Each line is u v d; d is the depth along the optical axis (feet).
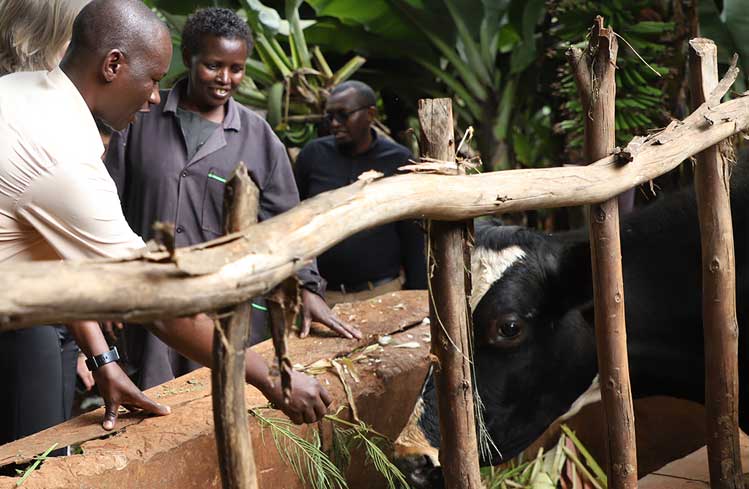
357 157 16.21
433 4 21.17
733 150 9.89
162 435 9.12
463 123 22.81
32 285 4.13
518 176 7.64
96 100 8.59
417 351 11.96
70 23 10.12
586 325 10.88
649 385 11.80
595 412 13.33
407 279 16.19
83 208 7.88
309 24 21.76
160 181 12.35
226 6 20.62
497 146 21.99
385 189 6.29
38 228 7.99
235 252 4.98
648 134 9.53
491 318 10.42
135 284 4.46
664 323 11.26
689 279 11.12
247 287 4.98
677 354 11.44
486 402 10.61
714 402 9.84
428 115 7.22
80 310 4.30
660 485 12.10
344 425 10.80
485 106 22.00
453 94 23.29
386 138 16.81
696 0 18.60
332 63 23.53
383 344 12.09
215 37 12.16
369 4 21.15
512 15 21.71
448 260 7.48
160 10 20.16
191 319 8.13
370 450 10.24
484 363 10.64
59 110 8.08
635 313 11.23
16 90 8.04
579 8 19.17
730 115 9.56
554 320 10.69
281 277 5.22
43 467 8.29
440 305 7.57
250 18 19.94
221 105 12.65
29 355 10.03
